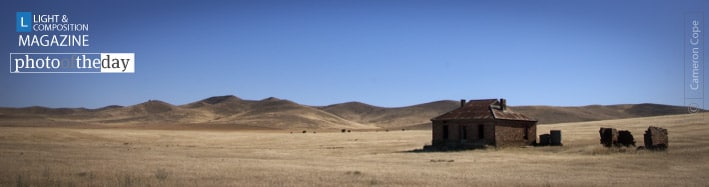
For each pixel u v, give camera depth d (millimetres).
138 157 53906
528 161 51812
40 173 34656
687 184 33000
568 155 60438
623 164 47375
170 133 138125
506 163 49750
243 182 31375
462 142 74062
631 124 102562
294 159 55781
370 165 47594
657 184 32844
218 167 41812
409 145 83562
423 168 44375
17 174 33844
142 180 31422
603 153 59500
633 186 31641
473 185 31125
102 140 101938
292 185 30062
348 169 41938
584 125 110562
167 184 29734
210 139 111562
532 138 77188
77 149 68062
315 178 34062
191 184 29922
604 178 36688
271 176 34938
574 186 31312
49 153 57031
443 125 76250
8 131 98688
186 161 49062
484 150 70312
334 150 76375
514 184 31797
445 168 44625
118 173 35531
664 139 60062
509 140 74062
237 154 64625
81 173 34875
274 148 83688
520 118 76000
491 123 72688
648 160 50062
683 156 52625
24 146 71125
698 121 94250
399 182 32469
